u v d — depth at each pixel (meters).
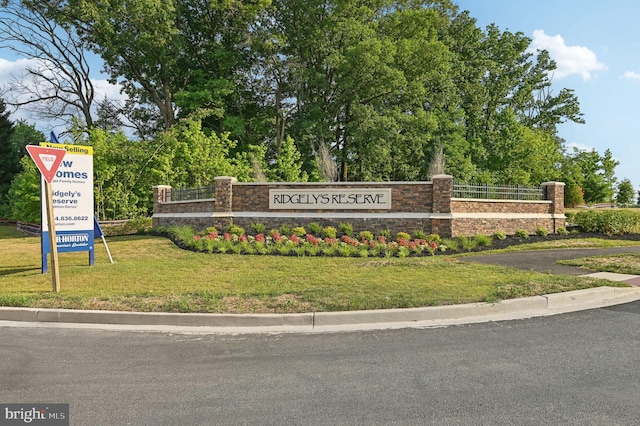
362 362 4.97
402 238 15.16
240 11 31.45
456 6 36.41
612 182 39.50
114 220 24.00
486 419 3.60
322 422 3.58
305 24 32.59
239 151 35.03
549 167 35.66
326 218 16.88
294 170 27.86
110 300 7.49
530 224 18.45
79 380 4.53
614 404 3.87
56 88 38.88
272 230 16.25
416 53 30.97
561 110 49.84
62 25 31.98
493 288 8.11
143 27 30.36
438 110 35.72
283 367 4.84
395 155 33.31
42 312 6.89
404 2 33.41
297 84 32.50
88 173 11.01
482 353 5.22
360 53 27.91
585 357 5.07
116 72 35.00
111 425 3.57
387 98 34.12
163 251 13.82
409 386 4.28
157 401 4.01
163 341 5.84
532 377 4.48
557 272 10.05
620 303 7.67
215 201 17.84
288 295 7.74
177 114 37.38
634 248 14.77
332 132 32.06
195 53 36.03
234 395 4.12
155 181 25.67
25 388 4.34
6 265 11.52
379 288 8.20
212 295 7.75
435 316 6.79
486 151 36.12
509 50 43.59
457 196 16.67
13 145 49.09
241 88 35.50
